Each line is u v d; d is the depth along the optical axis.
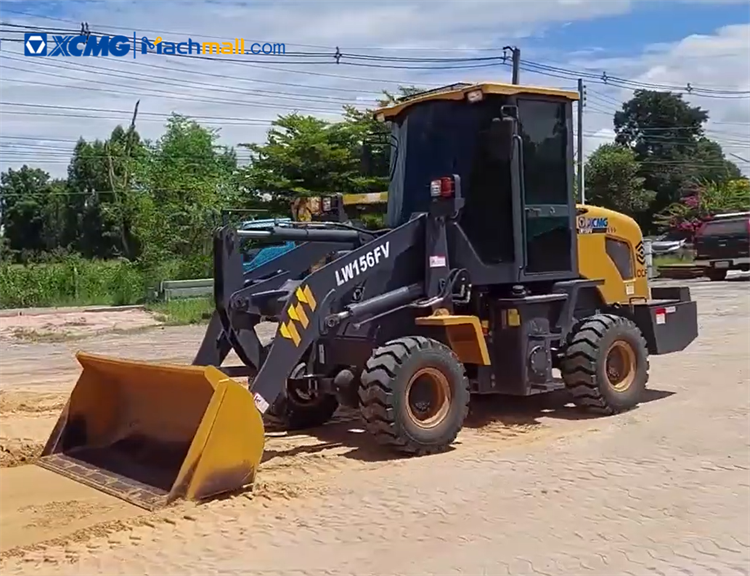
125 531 5.48
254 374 7.77
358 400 7.86
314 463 7.12
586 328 8.65
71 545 5.27
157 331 18.47
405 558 5.03
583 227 9.19
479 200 8.14
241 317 7.70
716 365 11.52
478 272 8.08
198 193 29.30
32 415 9.37
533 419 8.62
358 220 9.57
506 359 8.21
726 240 27.02
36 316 21.53
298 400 8.45
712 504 5.91
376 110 8.87
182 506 5.90
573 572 4.81
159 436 6.73
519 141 8.11
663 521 5.61
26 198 67.00
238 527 5.54
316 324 7.20
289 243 9.04
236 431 6.15
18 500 6.17
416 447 7.25
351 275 7.44
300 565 4.94
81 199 63.75
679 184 59.34
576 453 7.27
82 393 7.24
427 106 8.41
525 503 6.00
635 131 63.94
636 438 7.73
